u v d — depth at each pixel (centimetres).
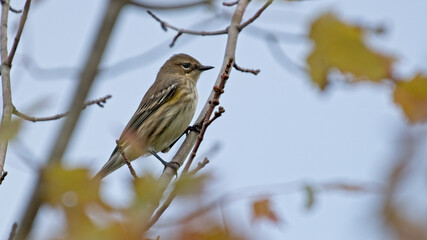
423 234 532
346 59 686
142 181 586
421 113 653
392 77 681
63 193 566
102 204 567
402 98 671
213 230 600
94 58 928
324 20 695
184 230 599
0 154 960
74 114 873
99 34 942
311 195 671
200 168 916
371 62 681
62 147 831
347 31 686
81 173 573
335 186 658
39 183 612
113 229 559
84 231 555
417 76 675
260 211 712
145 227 586
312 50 695
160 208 749
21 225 636
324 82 693
